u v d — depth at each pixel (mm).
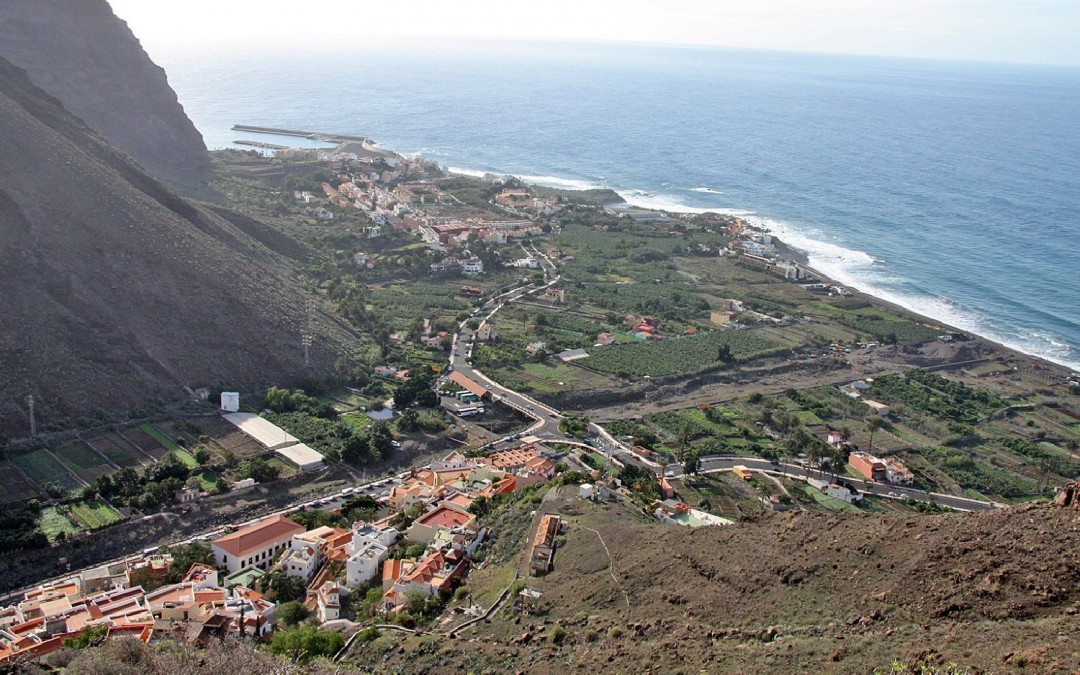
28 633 105062
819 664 74625
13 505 140375
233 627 108188
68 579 125375
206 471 158750
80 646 99625
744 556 99625
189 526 145250
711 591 94688
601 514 129125
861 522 101188
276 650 100562
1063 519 87750
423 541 136000
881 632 79062
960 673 67875
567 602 101750
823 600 88125
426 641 97188
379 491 163125
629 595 99188
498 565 118312
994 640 72500
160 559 131000
